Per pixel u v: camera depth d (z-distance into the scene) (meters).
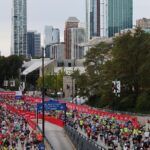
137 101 134.00
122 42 146.50
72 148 84.31
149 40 145.25
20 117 132.38
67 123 116.88
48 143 87.44
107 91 145.12
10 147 85.81
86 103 179.88
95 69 179.62
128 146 74.50
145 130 96.31
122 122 106.44
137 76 140.50
